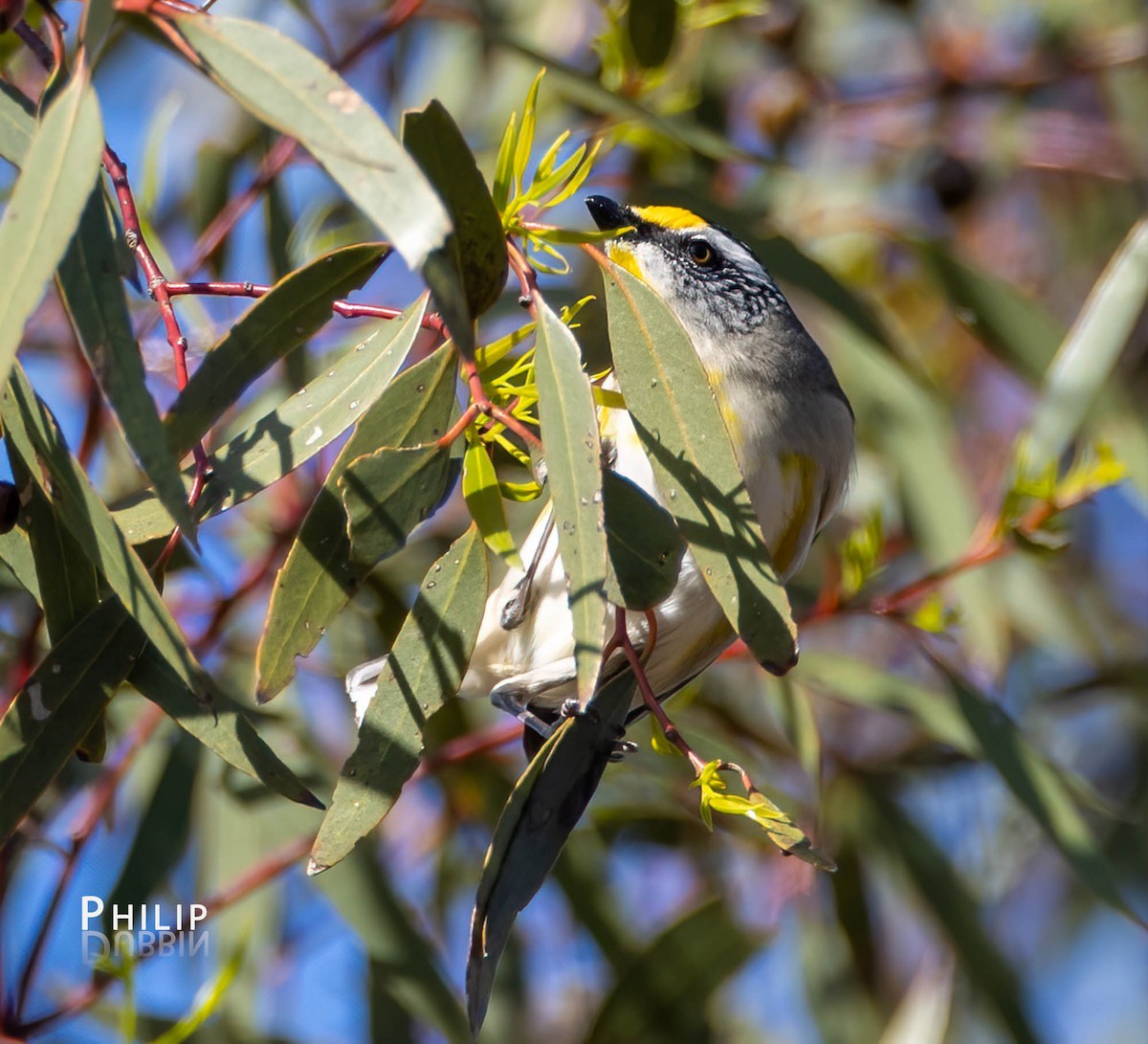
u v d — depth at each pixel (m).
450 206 4.14
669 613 6.75
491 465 4.50
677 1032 7.91
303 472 8.37
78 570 4.69
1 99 4.91
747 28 10.64
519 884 4.80
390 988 7.66
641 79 8.05
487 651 6.88
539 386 4.16
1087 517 11.95
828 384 7.41
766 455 7.02
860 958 8.98
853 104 11.14
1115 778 11.24
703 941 8.01
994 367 12.33
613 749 5.19
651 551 4.41
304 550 4.38
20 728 4.52
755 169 10.49
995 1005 8.80
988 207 12.48
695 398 4.51
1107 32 11.43
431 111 4.00
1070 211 12.53
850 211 11.34
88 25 3.89
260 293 4.64
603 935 8.68
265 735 8.15
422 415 4.47
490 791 8.74
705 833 9.16
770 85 10.99
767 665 4.48
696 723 9.12
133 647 4.61
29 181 3.79
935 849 9.20
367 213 3.53
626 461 6.36
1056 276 12.45
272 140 7.85
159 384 8.27
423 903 9.38
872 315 8.40
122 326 3.78
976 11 11.71
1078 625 10.40
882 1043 8.81
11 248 3.74
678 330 4.52
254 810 7.99
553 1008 9.86
